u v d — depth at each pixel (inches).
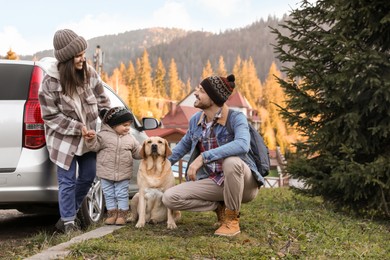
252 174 200.8
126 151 217.3
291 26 342.0
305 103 325.1
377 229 275.1
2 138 199.2
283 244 195.9
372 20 315.9
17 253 180.7
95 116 213.2
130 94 4761.3
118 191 217.0
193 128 209.3
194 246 179.8
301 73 320.8
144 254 160.9
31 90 206.5
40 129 204.1
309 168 331.0
